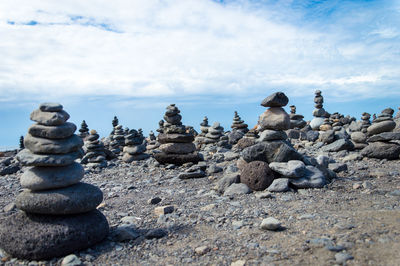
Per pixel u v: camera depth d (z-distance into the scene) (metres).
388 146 11.85
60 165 5.30
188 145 13.81
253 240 4.99
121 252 5.03
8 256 4.89
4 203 9.31
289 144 9.82
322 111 22.03
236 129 23.02
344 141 14.37
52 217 5.12
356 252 4.22
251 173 8.55
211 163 13.88
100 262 4.72
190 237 5.45
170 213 6.98
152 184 10.91
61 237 4.81
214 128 21.22
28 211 5.14
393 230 4.78
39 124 5.46
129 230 5.68
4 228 4.95
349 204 6.57
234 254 4.59
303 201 7.00
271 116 9.63
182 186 10.23
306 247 4.47
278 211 6.36
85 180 12.59
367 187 7.98
